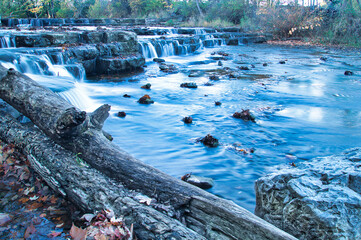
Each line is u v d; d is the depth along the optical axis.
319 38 27.97
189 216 2.55
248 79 12.12
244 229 2.22
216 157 5.23
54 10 38.09
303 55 19.66
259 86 10.86
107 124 6.77
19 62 8.76
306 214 2.52
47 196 3.19
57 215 2.91
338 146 5.77
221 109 8.13
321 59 17.61
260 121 7.21
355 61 16.95
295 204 2.63
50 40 11.91
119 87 10.48
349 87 10.79
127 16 41.78
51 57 10.45
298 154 5.40
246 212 2.42
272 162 5.07
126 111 7.80
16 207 3.01
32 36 11.44
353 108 8.30
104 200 2.74
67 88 7.44
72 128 3.29
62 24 25.95
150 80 11.80
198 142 5.86
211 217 2.42
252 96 9.52
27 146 3.65
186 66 15.29
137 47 14.33
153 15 39.78
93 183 2.94
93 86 10.41
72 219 2.85
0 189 3.28
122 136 6.11
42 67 9.46
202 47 22.58
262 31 31.20
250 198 3.97
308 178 2.83
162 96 9.44
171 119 7.27
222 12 36.41
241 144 5.82
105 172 3.12
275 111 8.00
